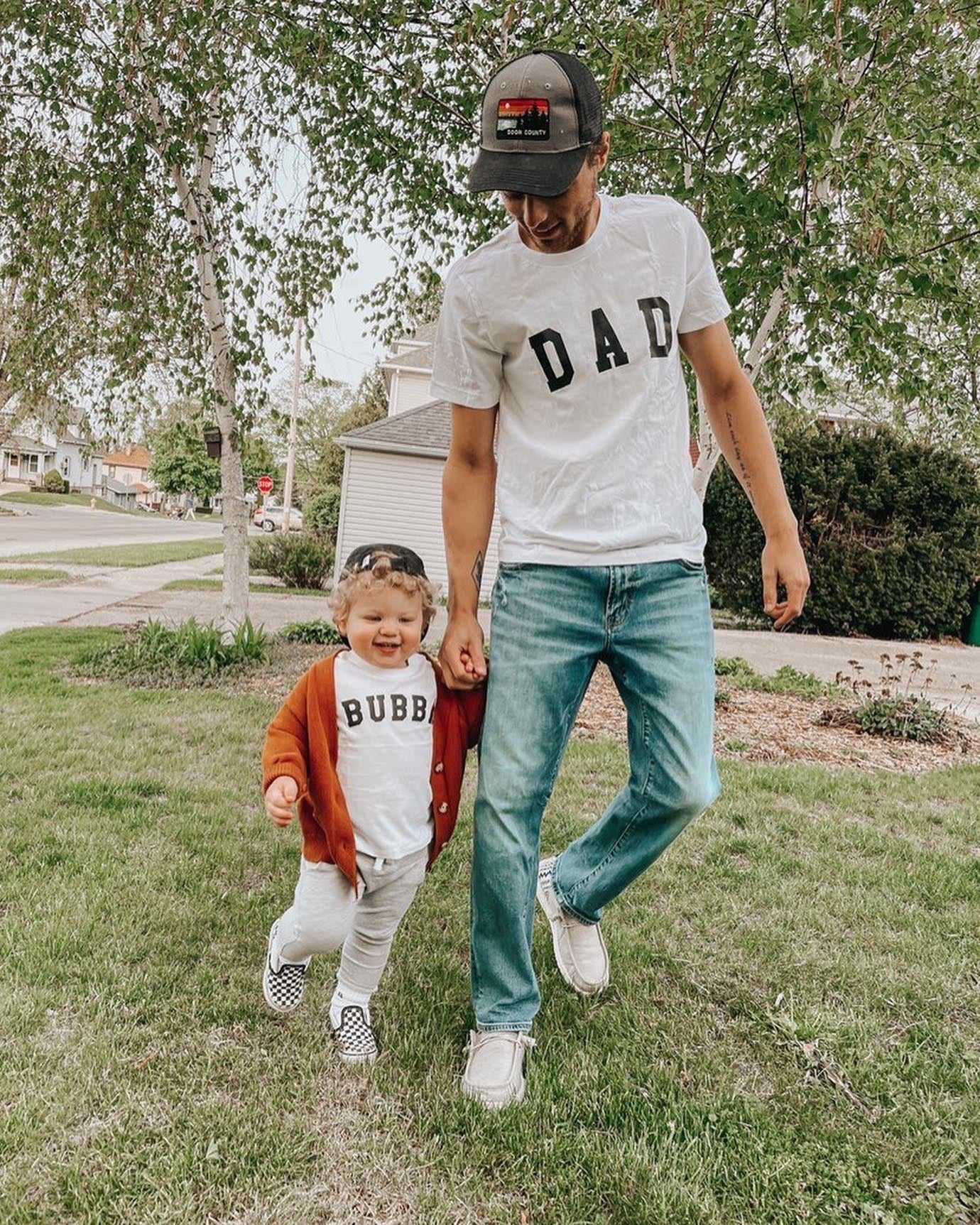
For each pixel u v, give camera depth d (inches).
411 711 75.5
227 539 303.7
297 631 351.9
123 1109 68.8
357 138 272.5
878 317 234.1
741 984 95.2
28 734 187.8
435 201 287.6
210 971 90.0
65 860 117.9
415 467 636.7
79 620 386.0
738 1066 80.7
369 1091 72.9
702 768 74.2
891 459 523.5
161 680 263.1
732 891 122.3
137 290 292.0
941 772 212.4
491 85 62.7
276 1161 63.8
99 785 151.3
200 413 319.3
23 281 307.6
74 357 321.4
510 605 73.3
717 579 573.0
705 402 80.4
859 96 215.8
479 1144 66.7
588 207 66.1
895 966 102.0
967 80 223.5
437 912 108.8
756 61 219.0
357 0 253.4
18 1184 60.6
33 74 264.8
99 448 356.2
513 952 74.3
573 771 184.2
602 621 72.3
